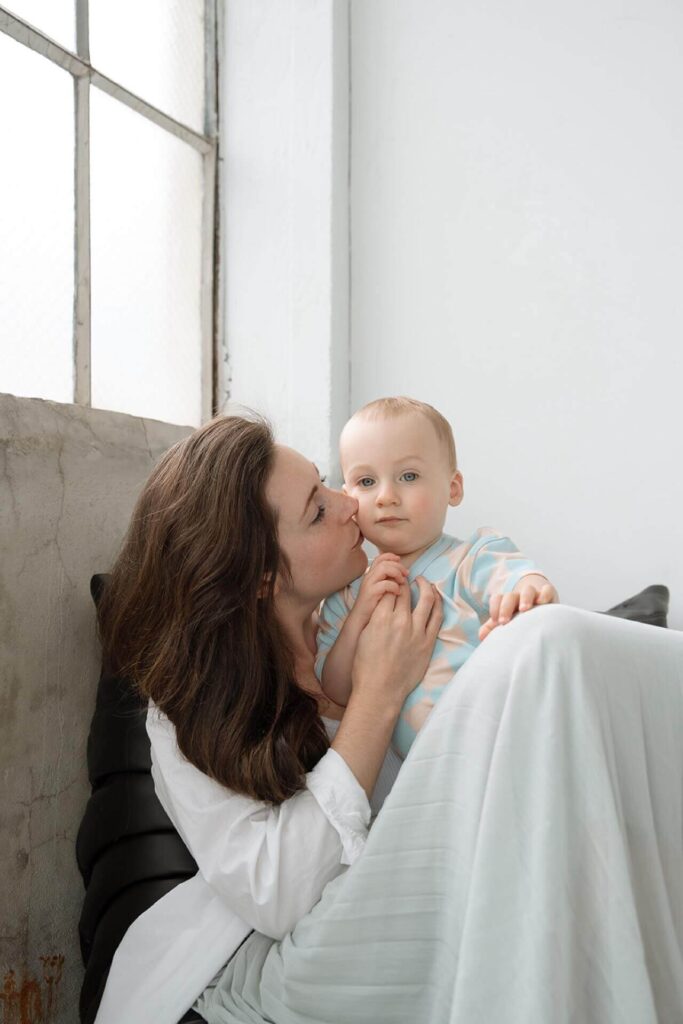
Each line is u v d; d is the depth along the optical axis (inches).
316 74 83.0
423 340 83.2
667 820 42.5
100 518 64.5
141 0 77.7
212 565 51.6
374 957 43.4
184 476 54.1
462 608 53.6
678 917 42.1
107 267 73.5
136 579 55.3
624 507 76.6
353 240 85.6
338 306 83.5
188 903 50.5
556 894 37.8
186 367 84.2
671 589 75.2
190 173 84.6
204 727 49.5
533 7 79.5
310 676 57.1
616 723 41.1
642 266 76.3
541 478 79.0
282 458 54.8
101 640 59.6
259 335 85.3
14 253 63.2
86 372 70.4
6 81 62.3
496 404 80.5
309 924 45.2
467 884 41.2
